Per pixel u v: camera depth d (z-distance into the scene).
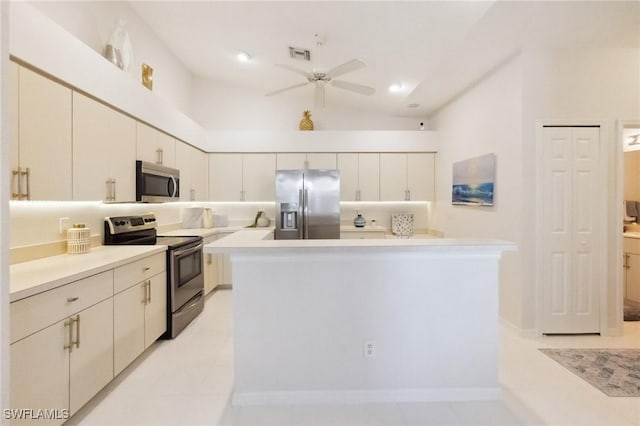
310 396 1.99
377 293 2.00
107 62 2.48
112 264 2.08
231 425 1.79
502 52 2.98
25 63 1.77
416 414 1.89
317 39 3.23
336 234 4.63
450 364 2.03
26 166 1.78
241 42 3.64
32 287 1.48
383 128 5.36
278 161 5.04
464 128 4.04
